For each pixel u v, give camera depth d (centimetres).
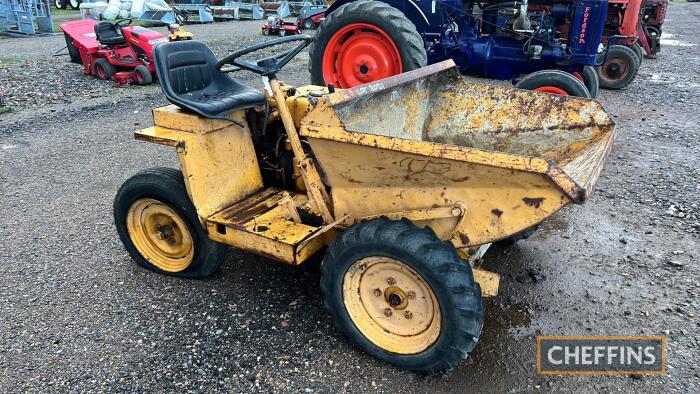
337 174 260
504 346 280
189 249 333
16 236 400
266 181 350
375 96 298
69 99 815
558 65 692
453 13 695
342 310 267
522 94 340
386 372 260
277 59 294
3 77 924
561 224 415
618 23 914
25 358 271
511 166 210
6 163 555
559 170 205
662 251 371
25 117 720
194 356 271
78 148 602
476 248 272
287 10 2134
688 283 333
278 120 332
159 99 818
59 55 1166
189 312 307
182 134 298
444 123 368
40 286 335
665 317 302
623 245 381
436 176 235
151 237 344
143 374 259
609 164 532
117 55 925
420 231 239
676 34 1686
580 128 321
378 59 616
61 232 406
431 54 722
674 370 262
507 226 230
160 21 1866
